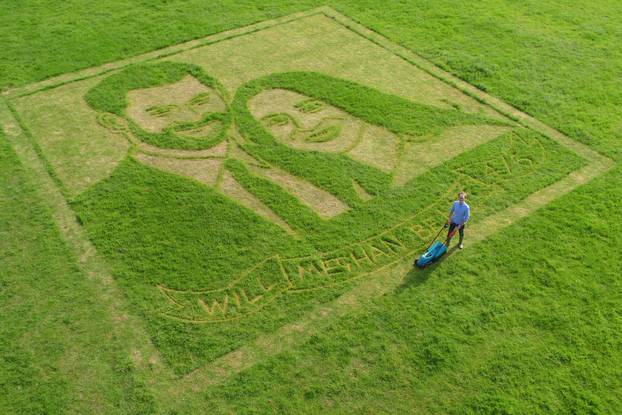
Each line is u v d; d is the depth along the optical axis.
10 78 22.77
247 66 24.05
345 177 18.31
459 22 27.47
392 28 27.03
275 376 12.91
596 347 13.55
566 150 19.69
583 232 16.45
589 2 29.25
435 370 13.06
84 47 24.86
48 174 18.23
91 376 12.86
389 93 22.52
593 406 12.39
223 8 28.36
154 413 12.20
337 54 25.08
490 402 12.45
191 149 19.33
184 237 16.16
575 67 24.17
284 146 19.53
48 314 14.09
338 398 12.55
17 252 15.59
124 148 19.36
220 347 13.47
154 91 22.28
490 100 22.27
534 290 14.82
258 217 16.80
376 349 13.48
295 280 15.04
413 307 14.41
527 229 16.59
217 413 12.23
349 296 14.70
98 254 15.62
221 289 14.78
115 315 14.12
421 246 16.09
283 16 27.98
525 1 29.28
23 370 12.88
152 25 26.69
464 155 19.38
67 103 21.50
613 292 14.80
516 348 13.52
